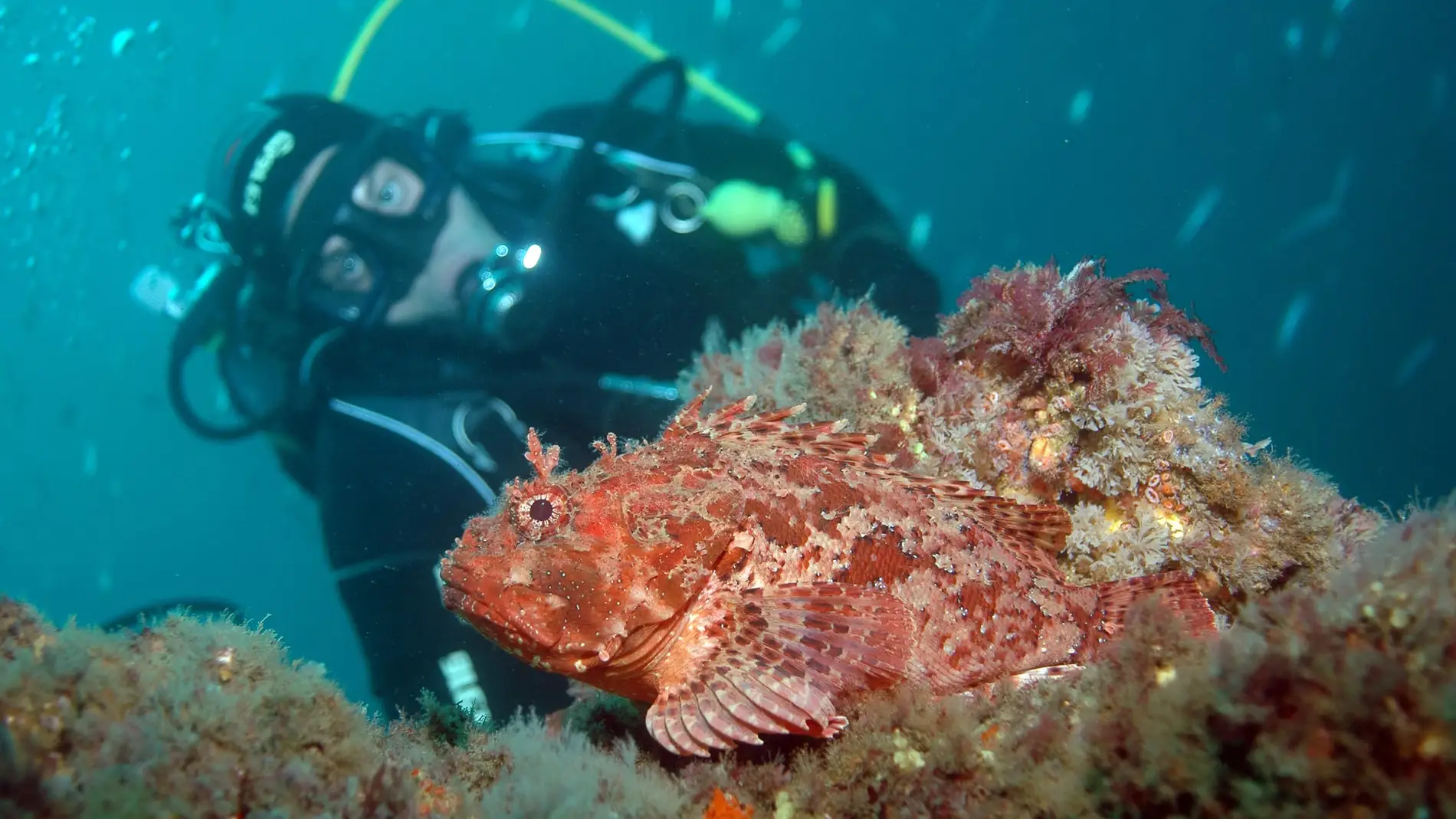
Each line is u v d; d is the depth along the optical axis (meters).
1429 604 0.31
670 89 0.96
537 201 0.91
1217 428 0.60
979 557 0.51
